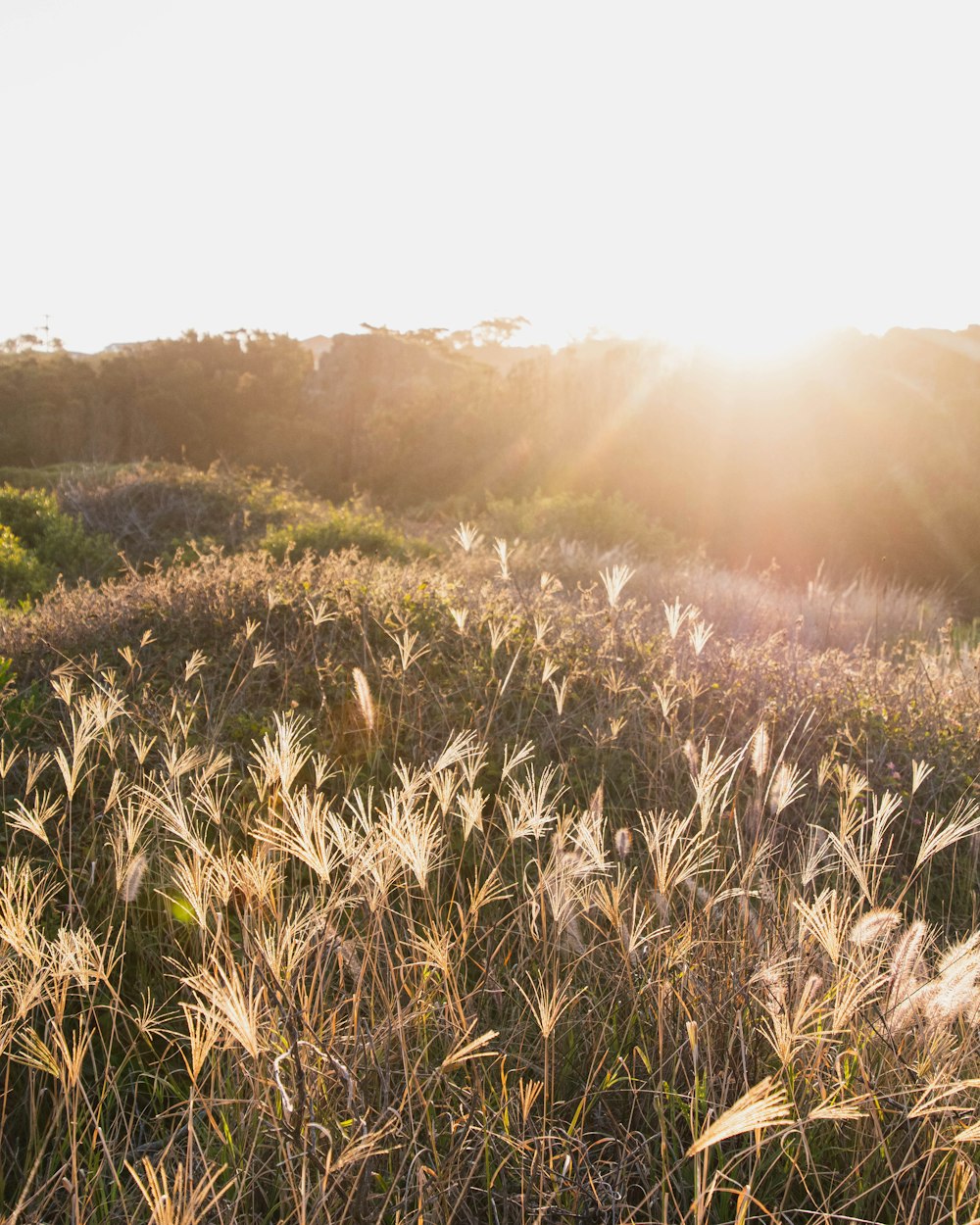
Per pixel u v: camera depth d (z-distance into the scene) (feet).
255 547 34.37
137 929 8.66
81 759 7.84
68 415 175.42
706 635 11.57
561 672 15.07
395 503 83.15
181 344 200.13
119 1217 5.82
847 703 15.24
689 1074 6.79
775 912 7.67
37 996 5.64
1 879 8.38
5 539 31.58
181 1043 7.88
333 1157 5.66
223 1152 6.18
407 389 191.93
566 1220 5.84
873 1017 6.88
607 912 6.78
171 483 44.01
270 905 5.93
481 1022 7.63
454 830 10.91
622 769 12.83
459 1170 6.02
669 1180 6.21
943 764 13.62
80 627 15.67
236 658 14.83
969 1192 5.90
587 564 35.22
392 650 15.34
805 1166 6.45
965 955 6.21
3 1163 6.59
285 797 6.03
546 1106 6.37
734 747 13.28
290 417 182.80
